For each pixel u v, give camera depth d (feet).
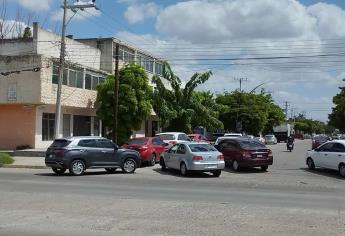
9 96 117.60
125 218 36.32
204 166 72.28
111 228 32.65
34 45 128.88
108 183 61.26
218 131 232.12
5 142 121.29
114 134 108.88
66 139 72.84
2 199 45.65
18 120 120.67
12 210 39.52
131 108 125.29
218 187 58.49
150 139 92.43
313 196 51.01
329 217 37.68
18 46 130.72
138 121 127.44
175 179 68.39
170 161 78.64
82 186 57.26
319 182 66.59
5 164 88.12
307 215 38.47
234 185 61.16
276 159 116.26
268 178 71.41
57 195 48.70
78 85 132.26
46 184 58.85
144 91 128.06
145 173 77.30
